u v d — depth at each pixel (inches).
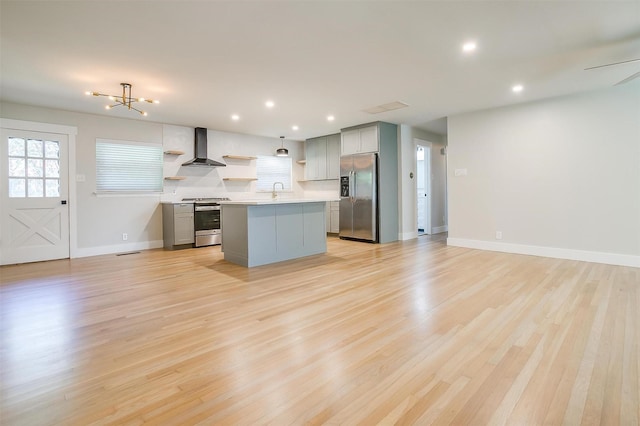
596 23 101.4
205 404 59.4
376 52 121.3
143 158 230.5
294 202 182.7
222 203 178.2
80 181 205.2
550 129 182.2
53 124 194.7
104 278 148.8
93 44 112.7
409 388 63.6
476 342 82.5
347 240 263.0
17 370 71.5
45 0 86.7
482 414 55.8
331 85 156.8
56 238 196.2
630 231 161.2
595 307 104.8
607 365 70.7
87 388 64.7
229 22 99.7
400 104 191.5
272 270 161.3
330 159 292.7
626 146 160.9
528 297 115.7
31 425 54.1
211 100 179.5
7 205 181.6
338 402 59.6
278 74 142.1
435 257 189.0
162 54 121.1
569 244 178.5
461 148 218.1
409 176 266.1
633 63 130.3
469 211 217.0
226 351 79.7
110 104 184.4
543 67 135.9
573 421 53.9
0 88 156.6
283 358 76.0
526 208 192.5
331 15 96.2
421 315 100.7
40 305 113.2
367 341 83.9
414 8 92.7
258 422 54.4
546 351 77.4
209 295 122.8
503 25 102.4
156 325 95.7
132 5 90.0
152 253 213.2
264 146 299.7
